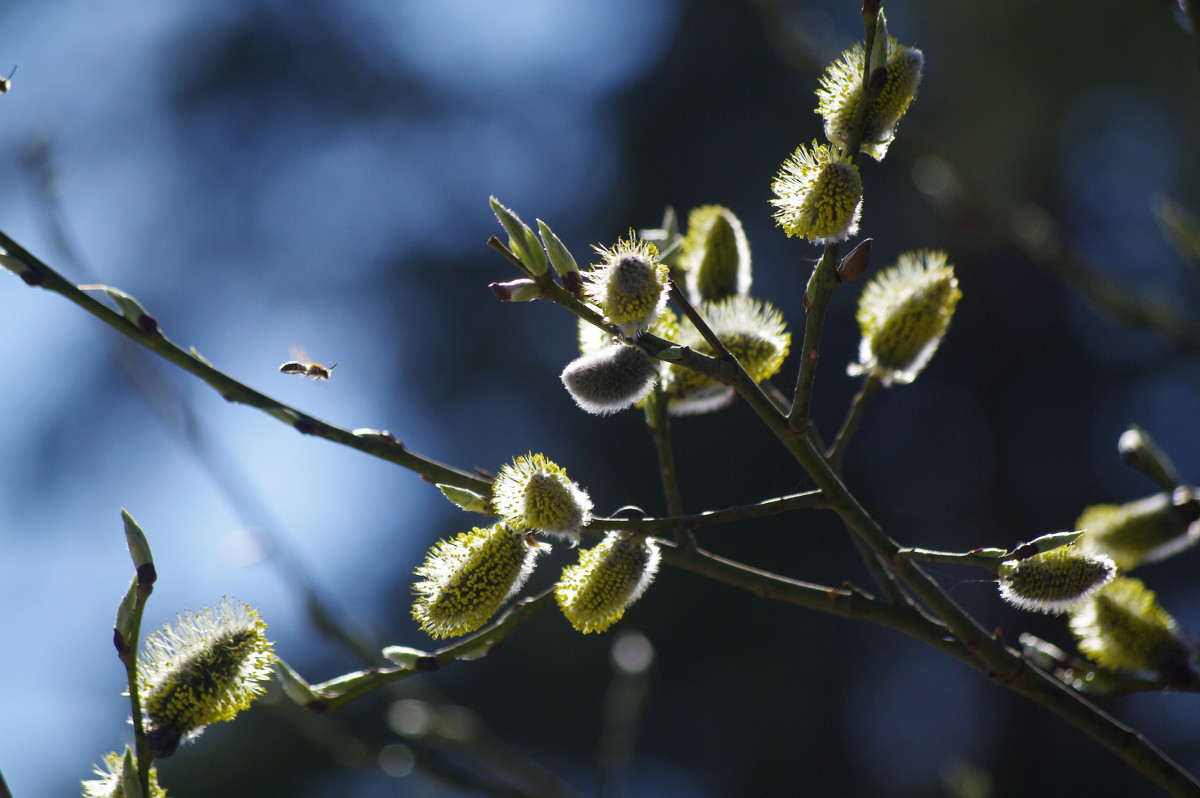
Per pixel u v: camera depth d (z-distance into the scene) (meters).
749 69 10.25
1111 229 8.66
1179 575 8.88
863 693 9.41
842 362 9.61
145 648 1.78
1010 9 7.35
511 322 10.46
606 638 8.91
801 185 1.72
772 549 9.40
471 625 1.78
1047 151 7.62
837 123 1.79
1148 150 7.89
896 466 10.03
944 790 8.98
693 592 9.23
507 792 3.36
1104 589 2.12
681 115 10.50
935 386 10.13
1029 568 1.76
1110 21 7.11
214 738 7.38
